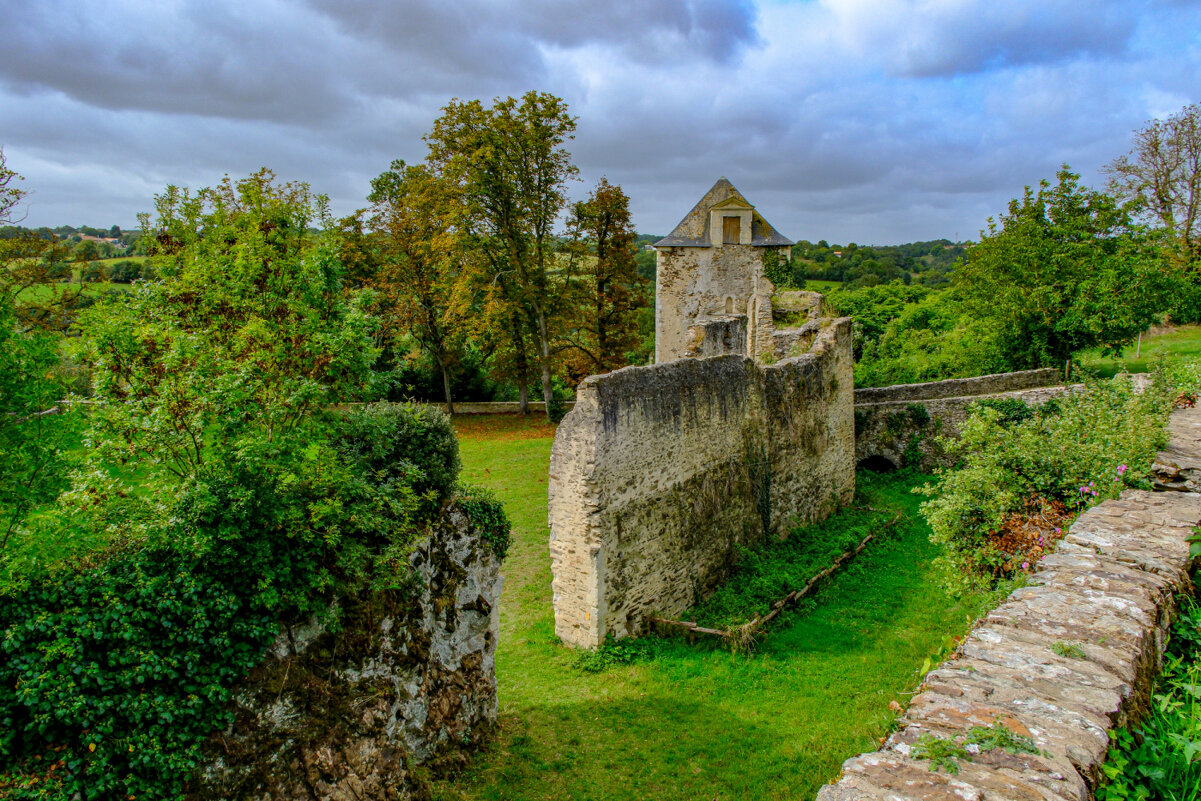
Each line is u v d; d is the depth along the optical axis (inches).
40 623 230.5
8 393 259.6
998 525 327.9
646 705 422.9
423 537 368.5
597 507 462.9
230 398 289.1
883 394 1029.8
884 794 114.8
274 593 280.7
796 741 376.8
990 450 362.3
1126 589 186.9
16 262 340.8
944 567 367.6
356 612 321.1
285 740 283.4
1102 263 1026.1
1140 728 141.3
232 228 343.9
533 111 1159.6
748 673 452.8
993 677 149.6
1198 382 454.6
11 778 217.8
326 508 300.7
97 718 234.5
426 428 414.0
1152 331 1499.8
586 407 461.7
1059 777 116.5
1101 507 255.3
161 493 285.1
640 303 1350.9
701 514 567.5
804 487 721.0
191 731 256.4
